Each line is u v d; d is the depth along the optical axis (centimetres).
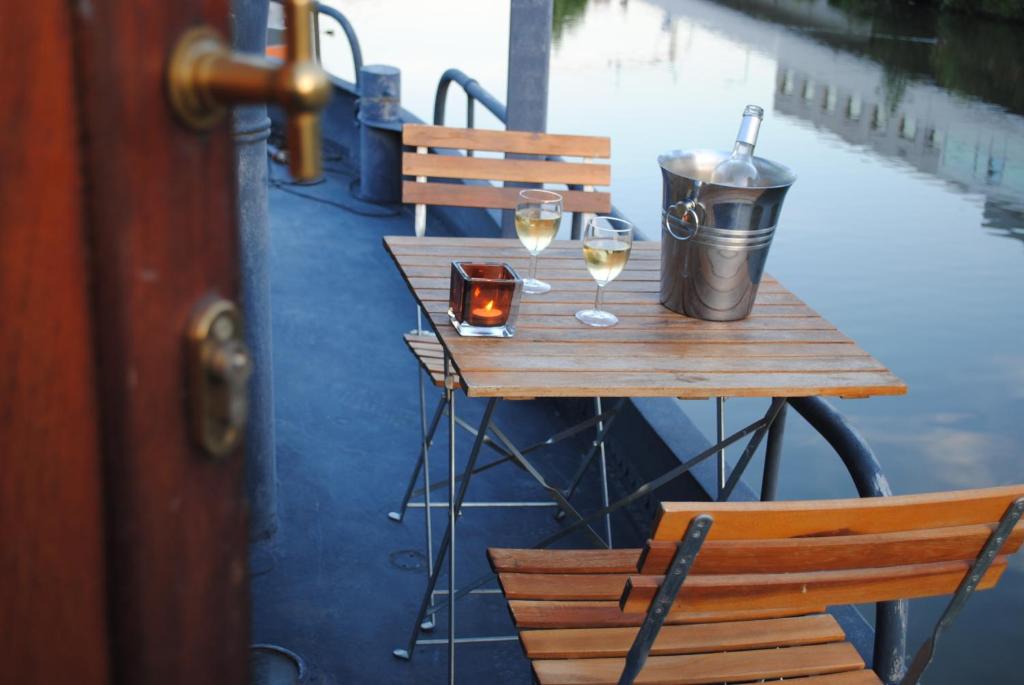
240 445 56
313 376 363
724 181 191
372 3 1309
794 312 209
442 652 238
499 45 1131
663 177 199
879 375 181
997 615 407
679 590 133
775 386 172
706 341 190
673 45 1318
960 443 585
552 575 178
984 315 730
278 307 414
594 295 208
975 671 374
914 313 734
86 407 48
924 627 399
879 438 587
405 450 322
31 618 52
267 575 258
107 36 43
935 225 883
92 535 50
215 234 52
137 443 48
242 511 58
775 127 1071
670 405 307
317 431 328
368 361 377
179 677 54
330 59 998
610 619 167
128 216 46
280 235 492
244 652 60
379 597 254
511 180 274
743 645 165
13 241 46
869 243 854
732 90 1134
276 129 632
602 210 278
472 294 179
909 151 1036
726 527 127
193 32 48
